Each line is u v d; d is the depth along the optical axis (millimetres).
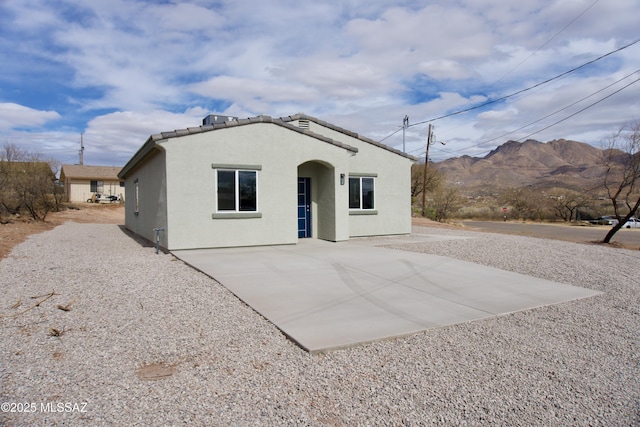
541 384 3951
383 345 4750
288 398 3547
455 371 4156
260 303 6164
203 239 11562
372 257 10453
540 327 5570
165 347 4523
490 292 7293
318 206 14664
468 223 44469
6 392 3498
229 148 11867
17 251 11141
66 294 6555
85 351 4383
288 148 12758
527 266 9938
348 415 3324
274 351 4496
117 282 7438
